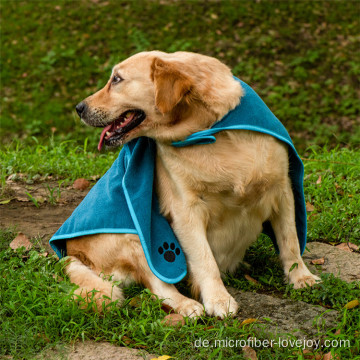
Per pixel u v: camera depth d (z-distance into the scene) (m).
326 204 7.34
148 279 5.23
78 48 20.23
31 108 17.69
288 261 5.39
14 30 21.50
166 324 4.48
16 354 3.99
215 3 21.97
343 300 4.84
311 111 16.47
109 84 5.40
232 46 19.52
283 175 5.13
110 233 5.34
